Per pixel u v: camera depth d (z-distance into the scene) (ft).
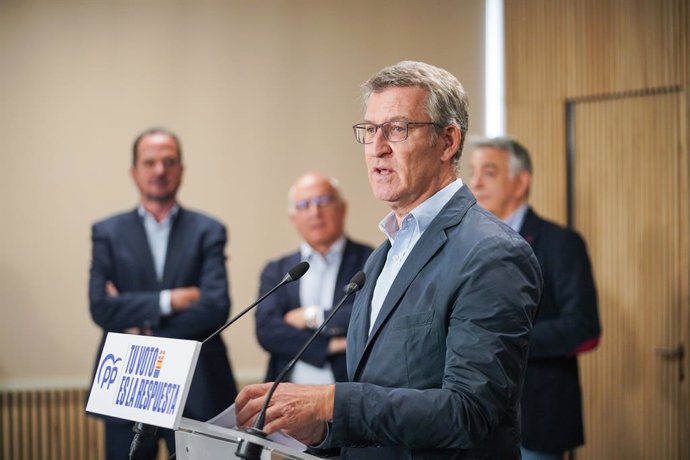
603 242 15.75
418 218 6.33
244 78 18.01
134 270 13.23
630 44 15.56
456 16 17.52
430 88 6.34
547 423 11.68
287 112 17.98
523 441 11.71
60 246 17.48
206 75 17.95
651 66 15.34
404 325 5.94
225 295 13.15
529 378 11.78
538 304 5.97
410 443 5.54
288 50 18.03
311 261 12.93
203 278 13.21
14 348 17.30
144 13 17.90
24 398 17.07
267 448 5.13
